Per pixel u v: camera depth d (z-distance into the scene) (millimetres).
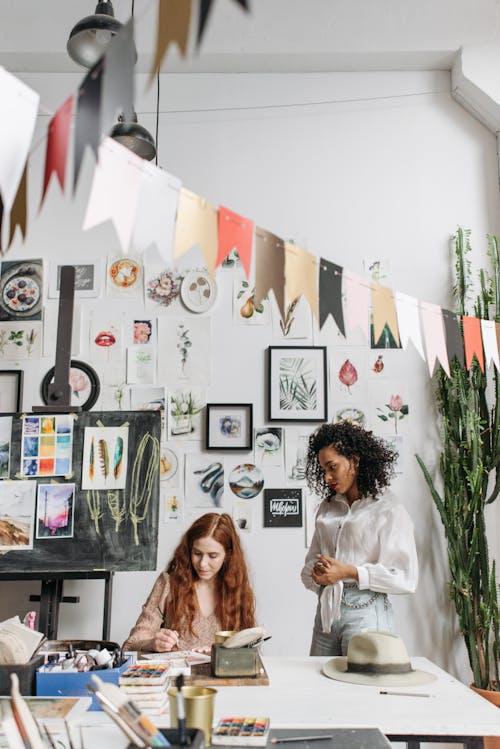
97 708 1583
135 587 3227
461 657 3174
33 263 3504
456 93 3652
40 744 1017
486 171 3627
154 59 895
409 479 3312
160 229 1188
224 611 2473
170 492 3299
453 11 3619
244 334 3438
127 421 2791
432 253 3545
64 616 3199
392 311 1607
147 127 3650
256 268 1339
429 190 3607
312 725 1475
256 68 3695
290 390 3373
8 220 1198
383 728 1482
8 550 2676
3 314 3467
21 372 3389
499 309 3252
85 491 2725
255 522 3266
